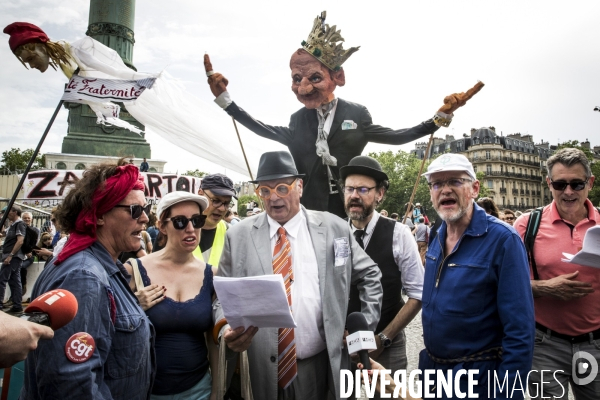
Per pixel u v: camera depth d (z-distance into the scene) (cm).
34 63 342
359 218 309
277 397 242
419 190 6844
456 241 252
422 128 338
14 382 276
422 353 267
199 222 260
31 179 879
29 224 899
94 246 184
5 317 111
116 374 172
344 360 254
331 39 332
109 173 186
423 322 256
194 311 244
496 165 9606
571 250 296
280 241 258
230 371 241
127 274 203
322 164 342
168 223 256
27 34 333
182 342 241
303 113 358
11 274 828
